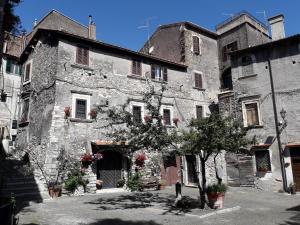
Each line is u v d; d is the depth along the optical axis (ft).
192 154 37.40
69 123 52.85
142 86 65.05
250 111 66.03
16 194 43.47
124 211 36.42
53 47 56.49
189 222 30.99
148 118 37.58
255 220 32.37
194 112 73.77
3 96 77.77
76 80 55.77
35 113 58.44
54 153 49.98
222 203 38.73
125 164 59.36
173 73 72.23
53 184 48.29
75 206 39.50
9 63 81.82
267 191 59.26
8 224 23.71
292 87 60.85
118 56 62.95
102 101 58.23
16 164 54.08
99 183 54.08
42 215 33.06
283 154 59.57
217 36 86.02
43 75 58.23
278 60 63.67
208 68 81.05
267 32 90.07
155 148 36.76
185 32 78.18
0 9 28.86
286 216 34.86
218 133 35.32
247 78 67.31
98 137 55.62
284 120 60.34
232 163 66.54
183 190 59.98
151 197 48.73
